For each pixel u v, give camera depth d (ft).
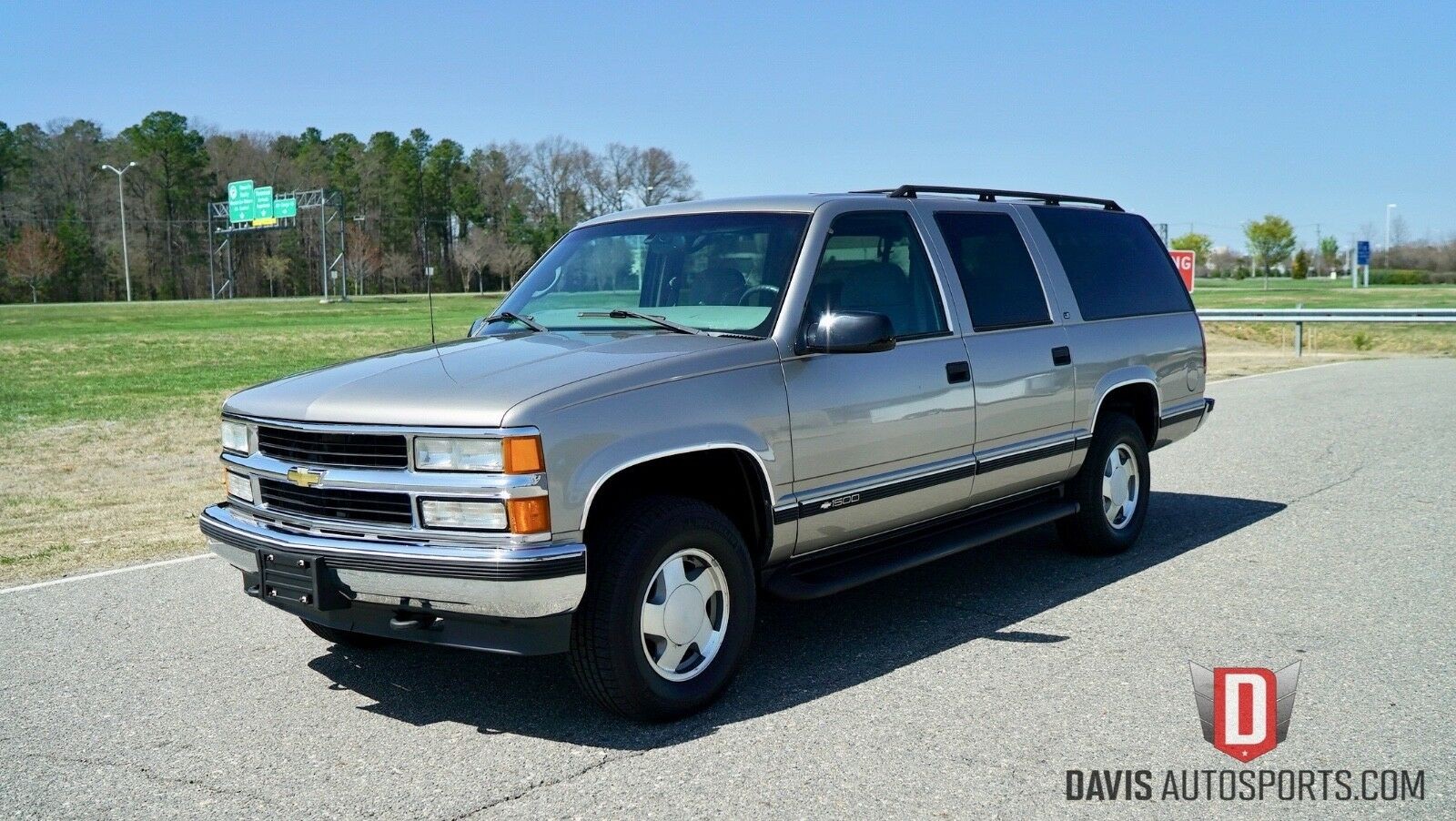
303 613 14.32
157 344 106.93
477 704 15.07
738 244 16.80
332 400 14.12
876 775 12.44
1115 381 21.27
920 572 21.43
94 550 24.73
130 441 42.80
